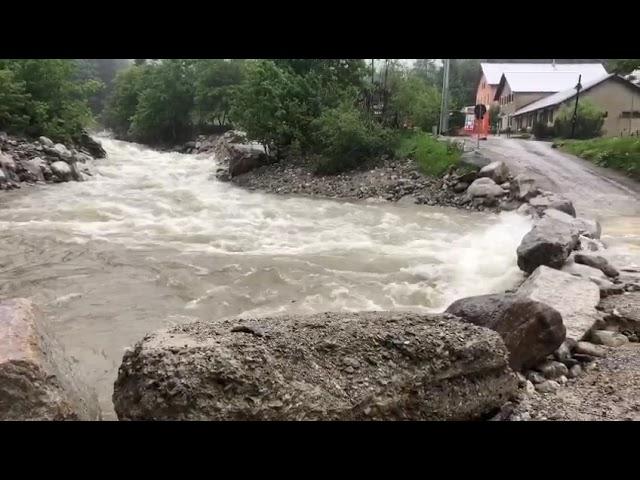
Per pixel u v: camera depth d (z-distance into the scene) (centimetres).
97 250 993
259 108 2289
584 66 5675
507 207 1535
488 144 2712
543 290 650
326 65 2527
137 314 696
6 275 847
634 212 1523
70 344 600
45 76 2384
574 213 1407
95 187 1772
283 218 1422
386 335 381
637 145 2158
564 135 3797
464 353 380
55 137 2269
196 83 3778
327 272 888
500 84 5641
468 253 1012
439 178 1834
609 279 781
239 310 720
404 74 2536
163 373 323
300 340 368
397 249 1063
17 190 1642
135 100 4412
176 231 1198
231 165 2289
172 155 2889
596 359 519
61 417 335
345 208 1591
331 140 2088
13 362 330
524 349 472
